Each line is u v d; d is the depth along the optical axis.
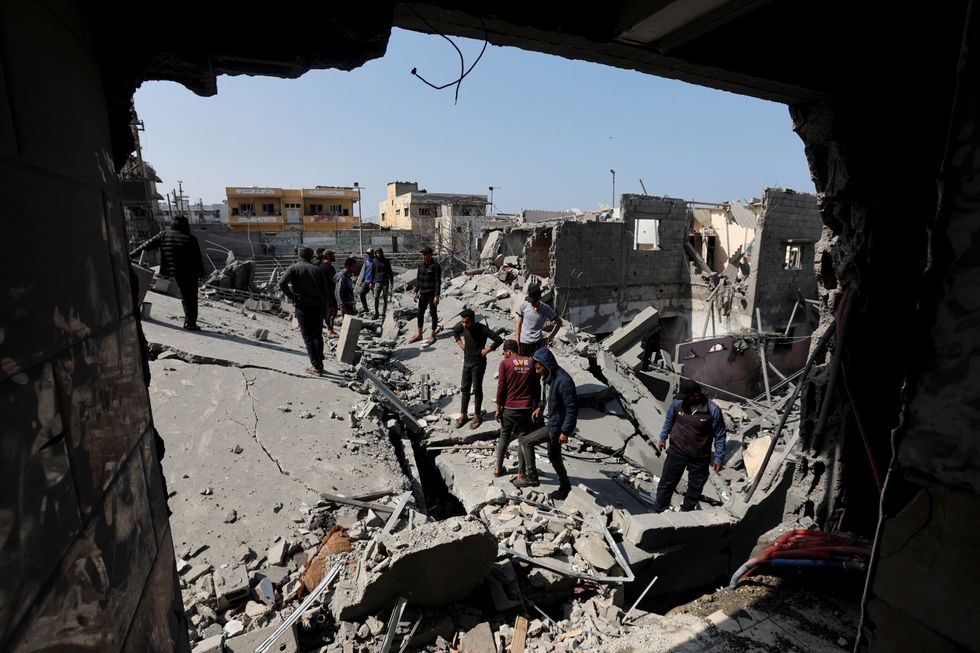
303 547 3.54
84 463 0.96
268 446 4.72
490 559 3.21
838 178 3.96
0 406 0.68
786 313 21.39
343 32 1.88
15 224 0.75
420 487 4.91
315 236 33.06
